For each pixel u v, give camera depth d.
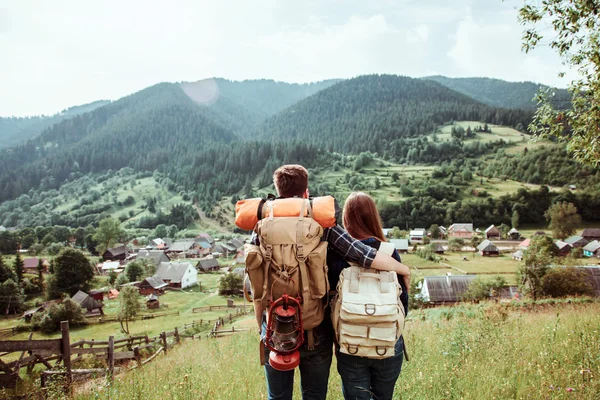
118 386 4.62
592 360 3.68
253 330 14.66
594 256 89.38
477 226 135.25
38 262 86.31
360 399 2.34
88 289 67.81
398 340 2.48
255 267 2.22
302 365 2.47
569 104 8.59
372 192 163.25
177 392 3.82
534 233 121.62
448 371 3.74
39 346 7.09
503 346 4.55
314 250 2.20
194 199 197.75
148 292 67.88
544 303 17.06
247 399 3.71
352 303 2.22
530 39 8.38
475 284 44.00
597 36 7.76
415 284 43.84
